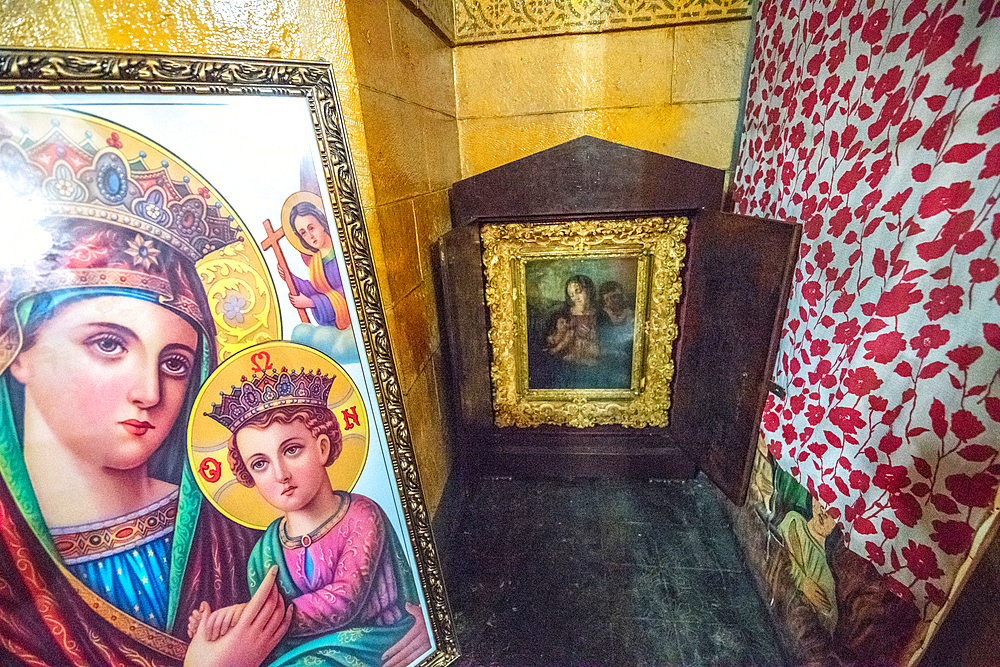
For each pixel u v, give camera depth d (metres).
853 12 0.86
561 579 1.34
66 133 0.59
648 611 1.24
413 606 0.93
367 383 0.87
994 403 0.62
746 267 1.16
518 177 1.47
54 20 0.78
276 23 0.85
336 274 0.82
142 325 0.64
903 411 0.75
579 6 1.35
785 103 1.11
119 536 0.63
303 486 0.80
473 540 1.50
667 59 1.39
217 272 0.71
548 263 1.56
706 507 1.60
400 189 1.11
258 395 0.75
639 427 1.71
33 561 0.58
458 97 1.52
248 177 0.73
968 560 0.66
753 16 1.30
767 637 1.16
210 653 0.71
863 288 0.83
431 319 1.37
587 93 1.46
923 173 0.71
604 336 1.62
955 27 0.65
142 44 0.82
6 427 0.55
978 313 0.63
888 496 0.78
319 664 0.82
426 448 1.31
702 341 1.42
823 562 0.96
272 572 0.77
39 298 0.57
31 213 0.57
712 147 1.46
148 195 0.65
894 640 0.78
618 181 1.43
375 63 0.96
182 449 0.68
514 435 1.76
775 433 1.15
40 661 0.58
